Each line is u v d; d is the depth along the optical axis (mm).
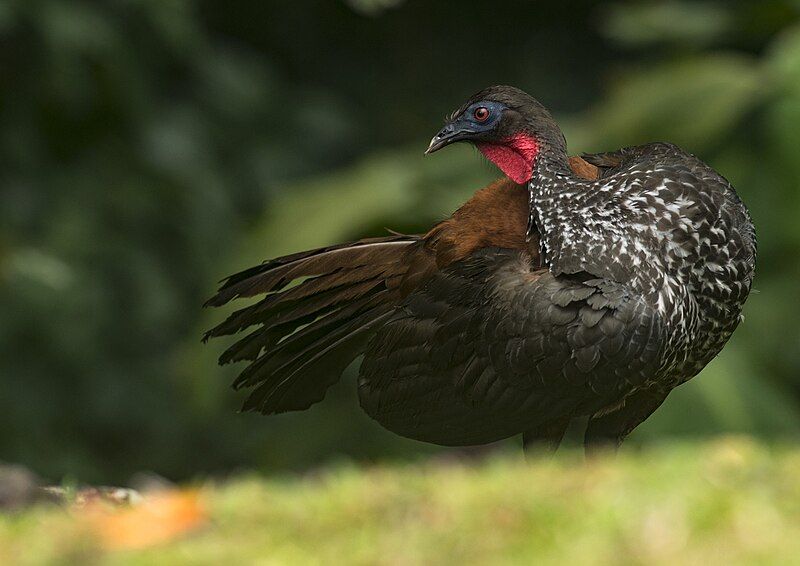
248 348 8133
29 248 15109
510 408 7336
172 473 16016
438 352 7473
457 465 6355
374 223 13133
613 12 17906
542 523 5047
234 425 16000
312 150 17609
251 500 5719
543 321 7074
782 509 5156
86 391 15594
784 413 12523
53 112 15703
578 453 7164
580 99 19500
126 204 15961
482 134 7891
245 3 18750
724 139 13812
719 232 7242
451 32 19750
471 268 7461
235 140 17109
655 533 4891
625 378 7074
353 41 19453
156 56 16406
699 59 14234
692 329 7223
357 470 6367
